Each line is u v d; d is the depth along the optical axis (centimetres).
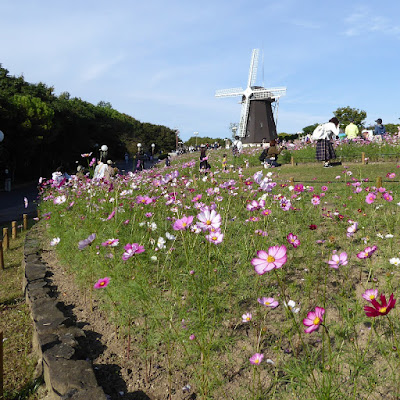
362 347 260
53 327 345
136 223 464
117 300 311
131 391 267
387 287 318
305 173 1192
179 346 298
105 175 882
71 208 609
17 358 346
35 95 3394
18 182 3011
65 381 262
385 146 1505
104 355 313
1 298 504
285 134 6003
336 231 486
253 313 319
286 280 363
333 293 330
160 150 8831
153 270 388
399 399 215
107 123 5103
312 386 223
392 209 559
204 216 274
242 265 361
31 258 589
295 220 515
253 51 4503
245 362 270
